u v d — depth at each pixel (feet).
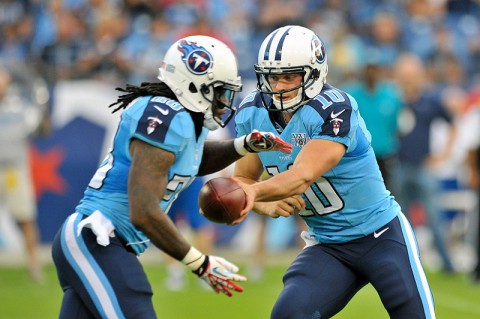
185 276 101.65
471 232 103.40
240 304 85.97
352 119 49.67
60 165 109.29
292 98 50.08
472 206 106.32
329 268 51.96
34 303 84.53
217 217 46.29
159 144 44.21
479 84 135.44
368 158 51.98
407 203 109.50
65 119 109.70
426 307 50.98
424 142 107.45
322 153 48.47
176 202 95.40
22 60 112.47
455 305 88.53
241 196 45.96
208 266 45.32
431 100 108.17
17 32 128.57
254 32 137.80
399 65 118.11
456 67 135.33
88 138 110.42
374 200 52.34
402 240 52.37
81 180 109.91
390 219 52.70
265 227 99.19
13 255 108.06
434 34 148.05
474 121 122.52
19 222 95.66
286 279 52.03
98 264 45.98
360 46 137.18
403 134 107.45
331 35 138.00
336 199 51.70
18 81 101.30
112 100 111.45
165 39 122.72
